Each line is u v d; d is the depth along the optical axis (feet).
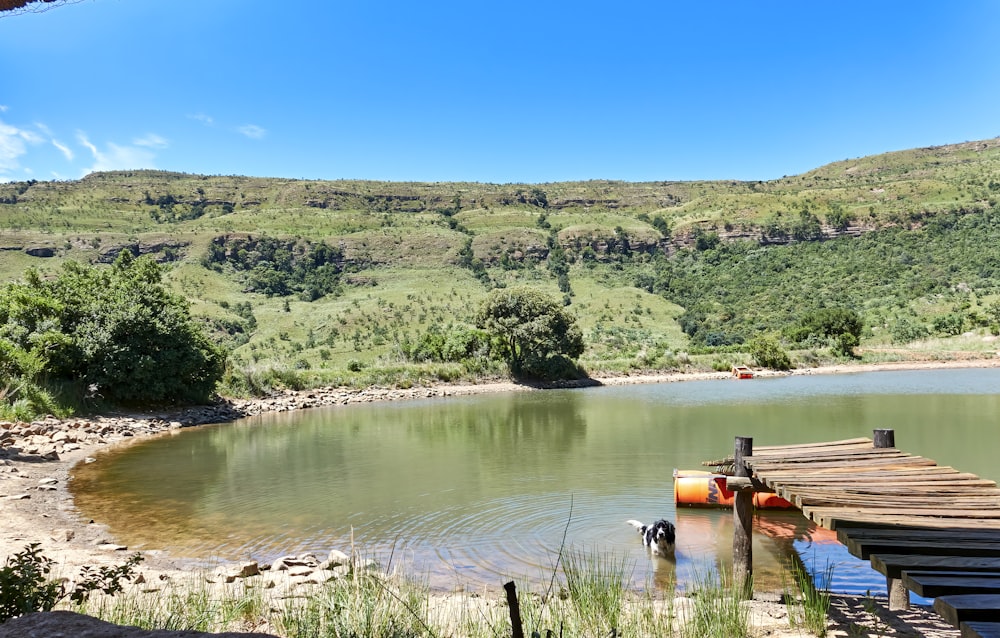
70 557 24.61
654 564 24.63
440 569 24.17
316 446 56.70
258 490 38.73
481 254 424.87
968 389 107.86
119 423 66.13
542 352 134.31
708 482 33.14
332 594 17.02
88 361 69.62
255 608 18.25
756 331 245.45
